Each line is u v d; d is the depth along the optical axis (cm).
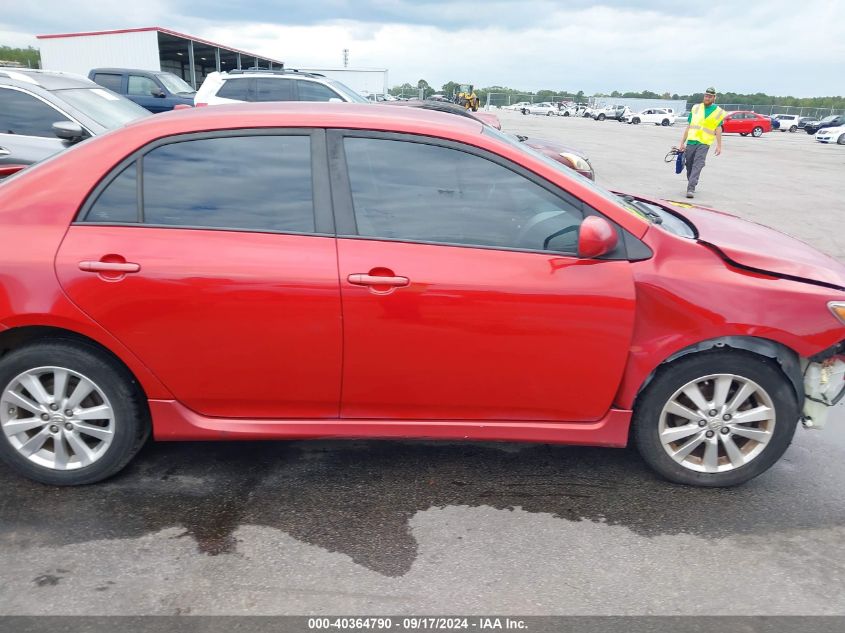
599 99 6681
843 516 290
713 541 269
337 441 344
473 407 288
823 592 241
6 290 266
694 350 284
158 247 267
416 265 268
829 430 375
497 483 309
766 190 1357
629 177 1499
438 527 274
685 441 300
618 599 235
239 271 265
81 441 289
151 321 269
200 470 313
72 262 266
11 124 628
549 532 272
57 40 2408
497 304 269
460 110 1157
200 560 250
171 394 283
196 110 297
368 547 260
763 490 309
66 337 279
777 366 288
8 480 300
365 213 275
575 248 278
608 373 280
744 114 4066
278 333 271
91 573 241
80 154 279
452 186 279
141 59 2391
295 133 279
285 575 243
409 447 340
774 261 291
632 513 287
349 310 268
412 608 228
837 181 1565
